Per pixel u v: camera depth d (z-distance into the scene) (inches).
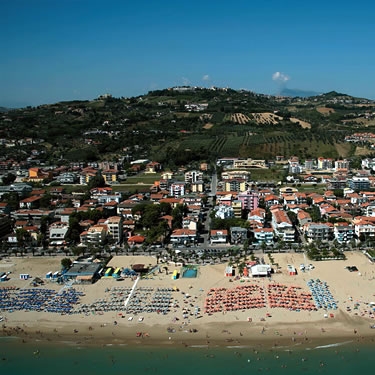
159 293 7017.7
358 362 5270.7
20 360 5497.1
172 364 5324.8
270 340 5718.5
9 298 7017.7
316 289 6978.4
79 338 5915.4
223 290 7047.2
